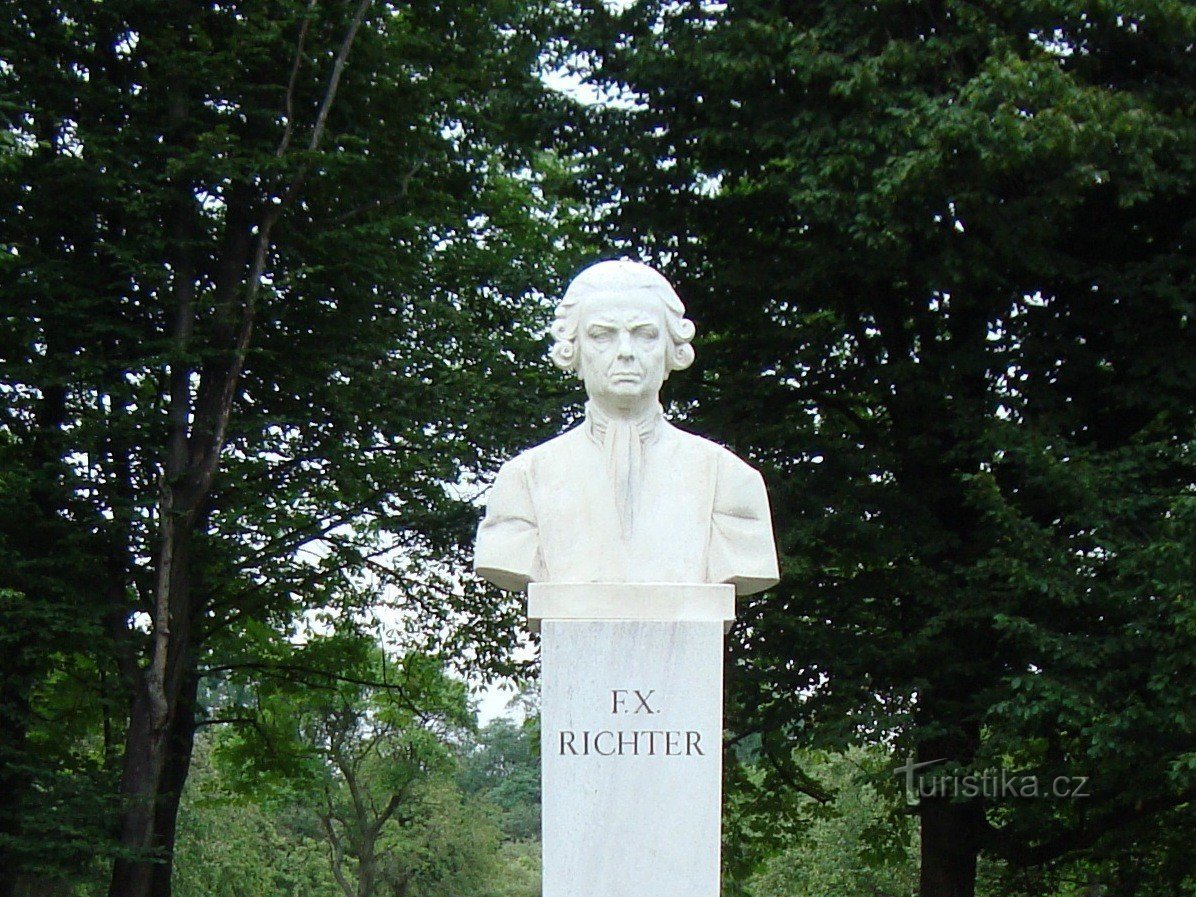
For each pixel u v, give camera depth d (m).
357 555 16.97
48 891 15.83
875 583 14.51
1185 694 11.91
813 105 13.51
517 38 16.25
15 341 14.56
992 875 18.73
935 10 13.87
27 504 14.46
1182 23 12.92
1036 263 13.38
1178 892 15.21
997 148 12.16
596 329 7.24
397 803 31.28
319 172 15.14
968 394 14.65
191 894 26.80
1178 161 12.89
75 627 13.92
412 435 15.91
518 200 18.62
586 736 6.88
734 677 14.35
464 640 18.44
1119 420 14.38
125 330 14.52
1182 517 11.77
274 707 19.72
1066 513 13.55
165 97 14.98
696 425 14.73
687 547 7.15
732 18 14.08
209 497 15.48
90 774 14.69
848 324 15.31
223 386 14.95
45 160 14.74
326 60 15.72
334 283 15.84
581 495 7.19
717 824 6.84
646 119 15.00
